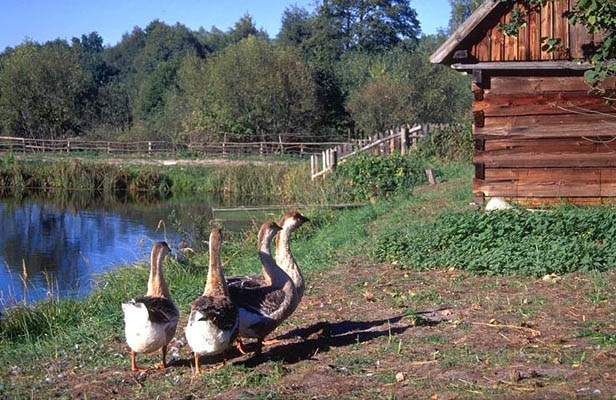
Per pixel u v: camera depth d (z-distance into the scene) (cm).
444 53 1655
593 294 1012
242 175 4178
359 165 2647
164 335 800
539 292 1048
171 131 5900
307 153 5069
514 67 1631
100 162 4844
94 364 888
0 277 1991
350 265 1355
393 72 5444
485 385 703
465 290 1095
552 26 1612
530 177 1688
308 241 1862
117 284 1522
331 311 1027
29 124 6162
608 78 1622
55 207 3688
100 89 6888
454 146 3189
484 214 1430
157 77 7006
